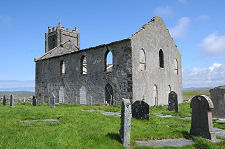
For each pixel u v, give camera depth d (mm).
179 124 10547
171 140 7793
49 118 11711
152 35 24844
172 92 18438
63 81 28391
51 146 5965
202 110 8219
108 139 6781
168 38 28297
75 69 26891
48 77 30844
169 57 27969
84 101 25281
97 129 8289
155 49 25156
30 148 5594
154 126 9914
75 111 14852
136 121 11461
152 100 23625
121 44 21984
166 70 26938
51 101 19406
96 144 6352
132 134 7949
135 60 21516
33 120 11023
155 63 24875
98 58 24219
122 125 6809
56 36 40156
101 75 23656
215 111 13586
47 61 31328
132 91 20672
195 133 8375
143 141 7543
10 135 6855
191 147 6824
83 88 25594
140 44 22484
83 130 8023
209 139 7871
